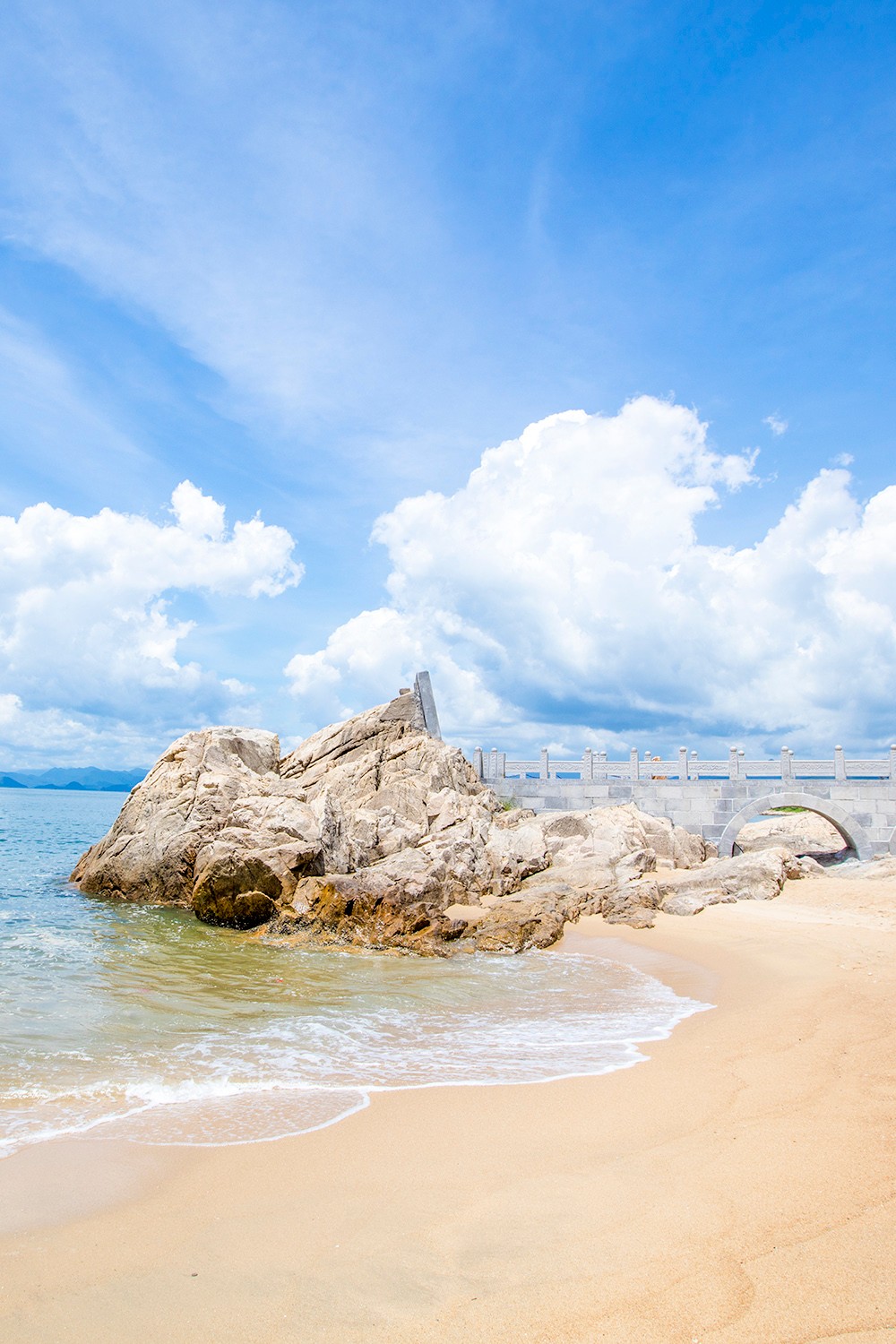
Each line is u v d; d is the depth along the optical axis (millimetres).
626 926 21812
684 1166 6258
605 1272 4711
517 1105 8258
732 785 36750
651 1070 9320
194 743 29562
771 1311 4168
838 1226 5020
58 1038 11125
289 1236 5508
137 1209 6043
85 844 51438
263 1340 4281
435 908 20984
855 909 22562
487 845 28125
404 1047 10977
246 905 21594
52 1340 4340
